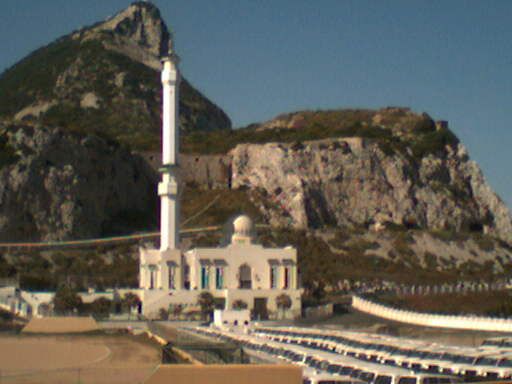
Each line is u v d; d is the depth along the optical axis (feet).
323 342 414.21
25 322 638.53
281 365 279.49
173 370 275.80
